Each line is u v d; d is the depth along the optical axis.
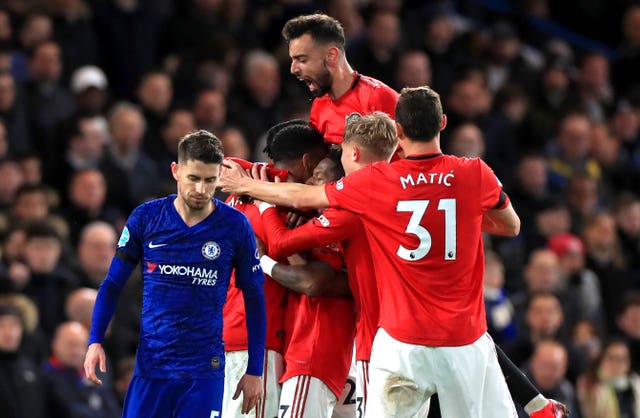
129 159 46.44
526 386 26.11
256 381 23.95
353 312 26.45
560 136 58.88
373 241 24.09
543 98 61.47
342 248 25.39
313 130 26.73
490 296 43.59
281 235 25.28
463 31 62.72
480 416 23.67
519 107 58.75
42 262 39.41
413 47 59.28
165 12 55.28
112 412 36.91
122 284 23.52
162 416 23.45
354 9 57.97
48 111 48.16
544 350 39.97
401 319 23.56
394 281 23.77
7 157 45.38
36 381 35.81
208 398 23.44
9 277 37.50
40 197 42.34
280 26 56.22
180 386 23.33
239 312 26.31
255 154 50.25
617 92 67.56
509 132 56.97
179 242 23.30
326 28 26.61
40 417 35.59
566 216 52.97
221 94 50.28
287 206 25.31
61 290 39.72
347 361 26.44
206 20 54.97
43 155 46.50
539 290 44.38
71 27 51.84
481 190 23.86
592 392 41.25
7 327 35.53
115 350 38.19
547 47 65.38
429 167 23.73
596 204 56.72
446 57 59.34
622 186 60.50
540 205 53.06
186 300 23.33
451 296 23.56
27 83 48.59
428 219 23.55
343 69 26.91
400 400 23.52
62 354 36.28
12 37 51.25
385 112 26.84
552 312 43.12
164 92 49.41
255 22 56.84
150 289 23.39
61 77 50.75
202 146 22.81
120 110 46.47
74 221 43.41
